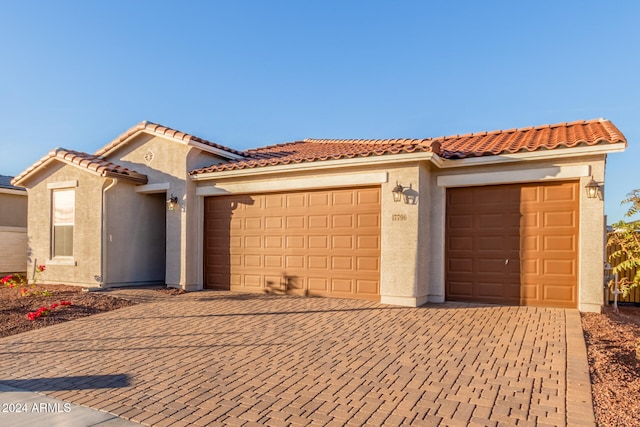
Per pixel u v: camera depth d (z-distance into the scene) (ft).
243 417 14.30
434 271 34.76
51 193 48.14
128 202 45.44
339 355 21.07
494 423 13.52
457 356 20.51
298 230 38.88
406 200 33.01
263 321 28.60
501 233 33.30
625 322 28.14
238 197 42.19
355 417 14.16
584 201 29.99
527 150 30.73
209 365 19.92
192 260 42.70
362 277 35.70
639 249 23.26
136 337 25.12
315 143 60.34
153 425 13.80
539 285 31.91
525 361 19.53
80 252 44.86
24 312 31.27
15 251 56.49
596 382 17.11
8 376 18.78
